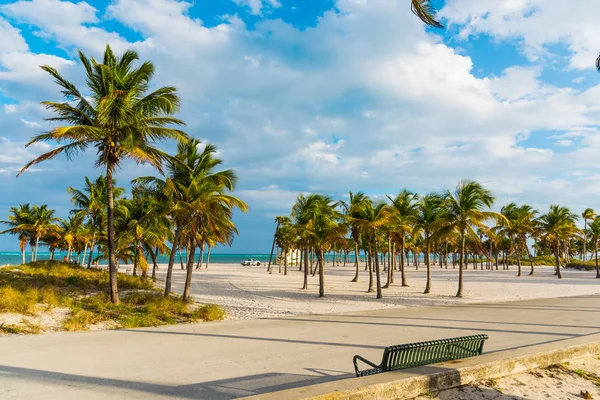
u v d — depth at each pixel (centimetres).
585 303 2075
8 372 748
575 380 558
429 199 2812
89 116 1589
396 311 1733
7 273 1992
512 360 558
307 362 833
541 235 4812
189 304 1706
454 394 471
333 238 2408
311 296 2455
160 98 1606
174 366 798
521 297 2445
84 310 1402
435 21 432
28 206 4406
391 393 429
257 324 1343
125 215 2800
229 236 1930
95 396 620
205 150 1883
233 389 656
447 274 5503
